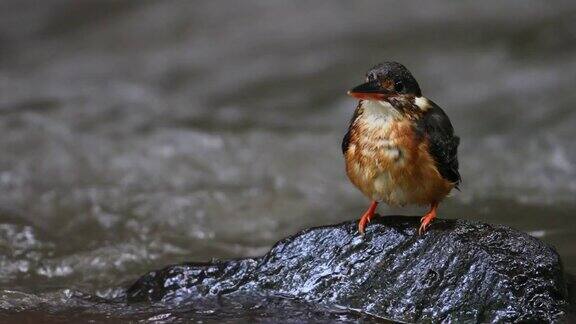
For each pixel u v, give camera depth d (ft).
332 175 47.26
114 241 35.94
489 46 71.46
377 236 25.84
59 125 53.93
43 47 83.76
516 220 36.19
